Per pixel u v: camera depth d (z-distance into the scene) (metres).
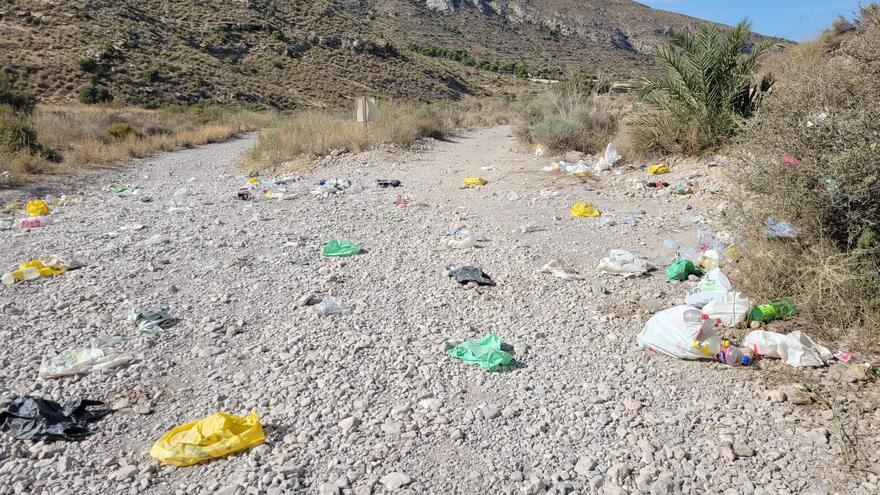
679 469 3.25
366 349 4.73
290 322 5.27
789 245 5.06
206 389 4.21
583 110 14.96
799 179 4.76
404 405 3.92
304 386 4.19
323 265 6.81
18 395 4.12
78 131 19.89
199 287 6.18
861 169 4.46
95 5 49.53
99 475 3.32
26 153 14.45
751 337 4.39
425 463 3.37
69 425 3.71
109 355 4.66
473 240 7.48
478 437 3.59
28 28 43.44
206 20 57.31
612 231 7.64
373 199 10.42
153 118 28.84
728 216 5.62
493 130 25.33
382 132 17.31
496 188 10.80
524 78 88.44
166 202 10.82
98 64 40.97
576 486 3.15
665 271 6.15
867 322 4.36
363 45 65.19
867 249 4.52
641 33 139.00
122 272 6.64
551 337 4.88
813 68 5.63
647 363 4.39
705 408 3.80
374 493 3.14
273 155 15.55
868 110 4.66
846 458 3.25
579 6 146.12
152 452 3.44
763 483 3.13
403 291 5.96
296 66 55.47
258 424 3.65
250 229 8.46
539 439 3.56
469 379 4.26
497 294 5.79
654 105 12.27
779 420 3.63
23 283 6.30
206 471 3.34
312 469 3.33
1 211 10.02
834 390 3.84
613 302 5.47
